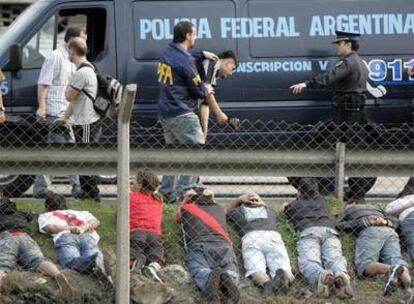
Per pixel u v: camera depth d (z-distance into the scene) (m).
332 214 36.47
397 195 39.69
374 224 35.12
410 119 44.41
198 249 33.69
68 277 32.50
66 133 39.00
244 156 36.75
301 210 35.72
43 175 36.72
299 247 34.78
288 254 35.03
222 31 44.22
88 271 32.72
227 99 43.91
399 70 44.50
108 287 32.12
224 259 33.66
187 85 37.94
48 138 39.44
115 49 44.09
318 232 35.03
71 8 44.25
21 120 42.88
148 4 44.25
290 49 44.34
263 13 44.38
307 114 43.97
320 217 35.47
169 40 44.22
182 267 34.00
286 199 38.66
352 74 41.19
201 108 39.25
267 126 43.75
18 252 32.88
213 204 35.22
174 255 34.56
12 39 43.75
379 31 44.59
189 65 37.91
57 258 33.56
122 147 30.77
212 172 36.72
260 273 33.59
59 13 44.22
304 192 36.09
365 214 35.44
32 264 32.66
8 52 43.44
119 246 31.00
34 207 36.28
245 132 42.19
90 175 36.72
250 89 44.00
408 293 32.81
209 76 39.72
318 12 44.53
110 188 40.97
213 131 42.12
